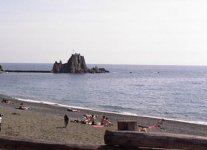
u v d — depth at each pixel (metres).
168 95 100.25
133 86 135.00
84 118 42.78
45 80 160.38
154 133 5.17
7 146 5.80
